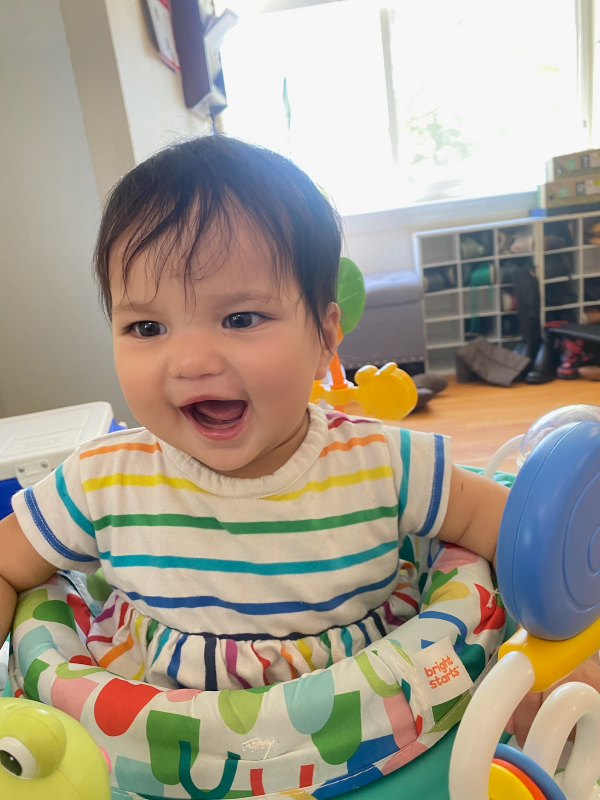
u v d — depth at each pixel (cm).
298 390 47
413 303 250
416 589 64
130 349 46
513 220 272
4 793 25
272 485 54
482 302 281
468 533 57
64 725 28
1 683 74
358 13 282
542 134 298
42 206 142
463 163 304
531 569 32
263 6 279
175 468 55
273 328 44
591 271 279
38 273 146
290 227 45
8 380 153
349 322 87
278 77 289
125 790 41
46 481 59
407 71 290
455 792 32
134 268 43
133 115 128
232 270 42
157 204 44
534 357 259
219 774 40
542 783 36
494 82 292
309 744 40
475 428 201
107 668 53
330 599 53
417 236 265
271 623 51
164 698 42
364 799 40
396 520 57
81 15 118
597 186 269
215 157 46
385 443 58
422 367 259
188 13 170
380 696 41
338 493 55
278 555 52
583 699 38
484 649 47
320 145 300
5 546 57
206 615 52
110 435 61
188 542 53
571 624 34
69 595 61
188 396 44
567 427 35
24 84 134
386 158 302
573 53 286
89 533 57
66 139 138
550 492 32
